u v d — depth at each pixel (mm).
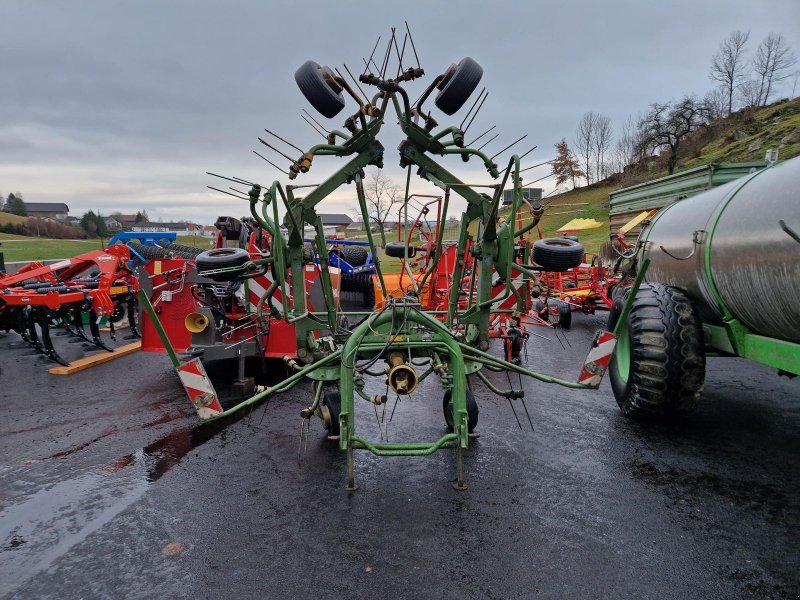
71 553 2838
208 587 2543
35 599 2477
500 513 3180
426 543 2883
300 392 5961
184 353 6090
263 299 4191
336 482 3637
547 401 5402
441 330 3621
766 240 3361
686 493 3367
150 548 2873
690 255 4137
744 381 5871
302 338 4105
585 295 10055
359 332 3586
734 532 2924
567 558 2721
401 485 3568
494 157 4113
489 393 5793
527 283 4391
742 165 8750
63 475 3812
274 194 3709
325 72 3826
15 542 2951
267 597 2469
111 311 7707
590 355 3635
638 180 57969
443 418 4941
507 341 6188
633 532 2941
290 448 4270
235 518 3176
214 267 3947
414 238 8242
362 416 5027
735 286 3738
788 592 2434
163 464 3986
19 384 6328
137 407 5402
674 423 4598
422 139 4027
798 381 5844
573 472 3697
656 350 4090
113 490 3564
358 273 11969
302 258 4074
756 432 4352
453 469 3799
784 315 3340
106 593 2510
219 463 3992
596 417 4824
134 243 9508
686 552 2750
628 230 11047
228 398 5711
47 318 7168
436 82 3877
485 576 2592
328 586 2537
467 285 7527
